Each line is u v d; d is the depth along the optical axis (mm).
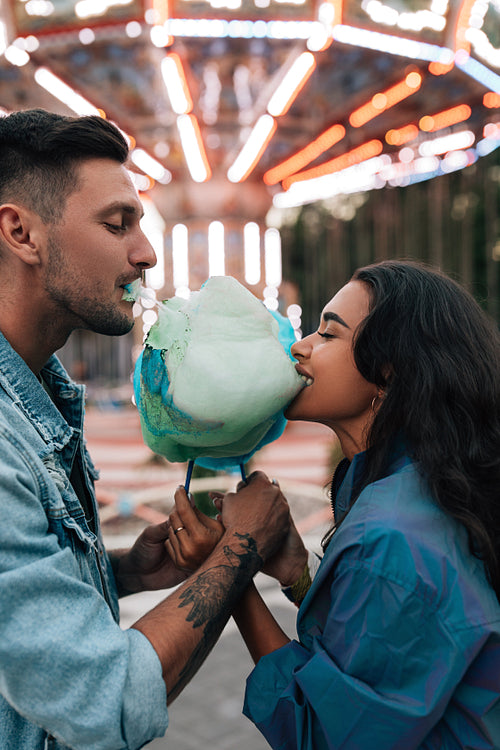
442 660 1046
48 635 942
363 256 22969
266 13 6668
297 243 26609
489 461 1266
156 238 13961
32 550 1005
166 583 1689
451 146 12008
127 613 4117
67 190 1190
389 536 1122
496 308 8727
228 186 13109
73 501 1230
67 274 1214
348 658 1102
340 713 1078
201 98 9883
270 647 1355
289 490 7980
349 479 1409
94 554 1293
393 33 6984
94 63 8148
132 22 6863
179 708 3094
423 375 1302
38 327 1282
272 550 1369
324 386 1407
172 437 1377
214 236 13484
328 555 1233
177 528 1434
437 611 1065
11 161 1201
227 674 3428
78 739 951
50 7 6590
